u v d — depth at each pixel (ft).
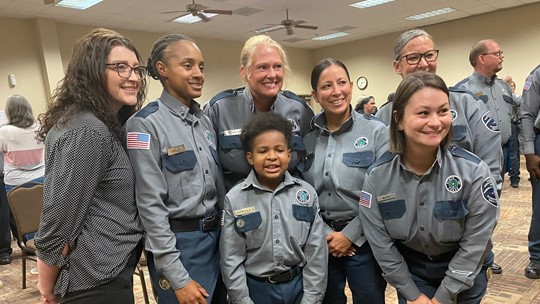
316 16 26.89
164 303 4.76
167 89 5.05
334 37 35.58
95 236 4.09
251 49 5.50
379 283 5.60
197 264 4.88
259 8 23.85
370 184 4.95
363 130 5.65
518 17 28.17
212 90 32.91
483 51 9.39
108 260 4.13
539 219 8.99
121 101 4.45
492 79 9.73
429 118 4.22
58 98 4.30
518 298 8.35
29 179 12.29
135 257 4.53
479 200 4.40
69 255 4.01
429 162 4.57
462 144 5.78
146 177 4.49
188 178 4.81
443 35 32.17
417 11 27.37
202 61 5.04
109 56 4.32
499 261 10.34
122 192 4.31
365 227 5.09
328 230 5.69
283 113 6.01
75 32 24.71
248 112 5.92
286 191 5.38
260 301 5.21
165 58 4.88
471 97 6.05
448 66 32.27
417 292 4.90
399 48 6.12
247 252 5.27
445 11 28.12
